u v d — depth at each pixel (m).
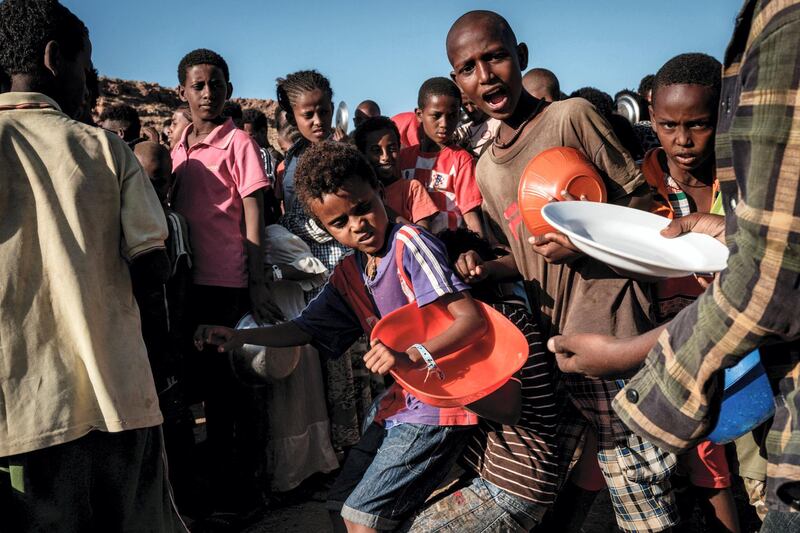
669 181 3.01
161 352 3.32
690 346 1.38
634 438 2.56
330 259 4.23
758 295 1.25
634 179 2.60
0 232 2.16
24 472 2.15
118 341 2.29
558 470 2.67
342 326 2.79
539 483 2.43
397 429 2.44
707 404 1.41
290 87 4.63
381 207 2.48
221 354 3.77
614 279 2.56
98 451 2.28
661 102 2.72
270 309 3.83
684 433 1.45
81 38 2.47
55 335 2.20
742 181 1.30
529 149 2.69
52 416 2.15
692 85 2.63
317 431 4.09
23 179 2.20
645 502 2.60
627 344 1.61
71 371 2.20
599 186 2.49
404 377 2.28
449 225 4.49
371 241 2.46
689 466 2.91
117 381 2.25
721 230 2.29
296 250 3.99
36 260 2.19
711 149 2.74
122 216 2.35
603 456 2.62
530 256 2.77
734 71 1.40
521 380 2.46
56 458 2.19
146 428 2.39
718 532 2.94
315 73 4.64
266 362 3.59
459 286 2.39
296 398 3.95
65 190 2.22
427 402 2.13
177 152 4.20
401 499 2.38
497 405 2.31
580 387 2.63
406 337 2.43
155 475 2.46
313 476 4.20
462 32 2.66
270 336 2.79
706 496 2.93
